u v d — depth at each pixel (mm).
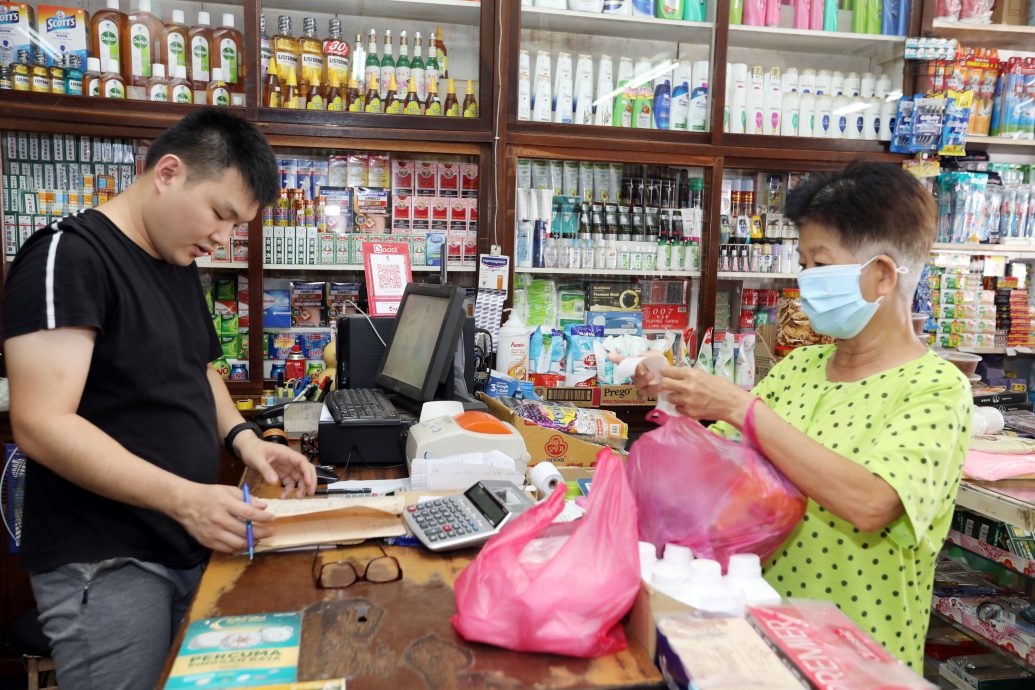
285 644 960
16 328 1289
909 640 1238
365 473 1822
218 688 860
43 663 2273
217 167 1410
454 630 1004
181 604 1616
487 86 3053
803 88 3523
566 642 938
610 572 973
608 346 3209
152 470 1264
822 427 1323
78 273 1323
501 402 2291
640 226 3443
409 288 2279
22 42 2896
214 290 3150
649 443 1242
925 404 1171
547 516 1038
